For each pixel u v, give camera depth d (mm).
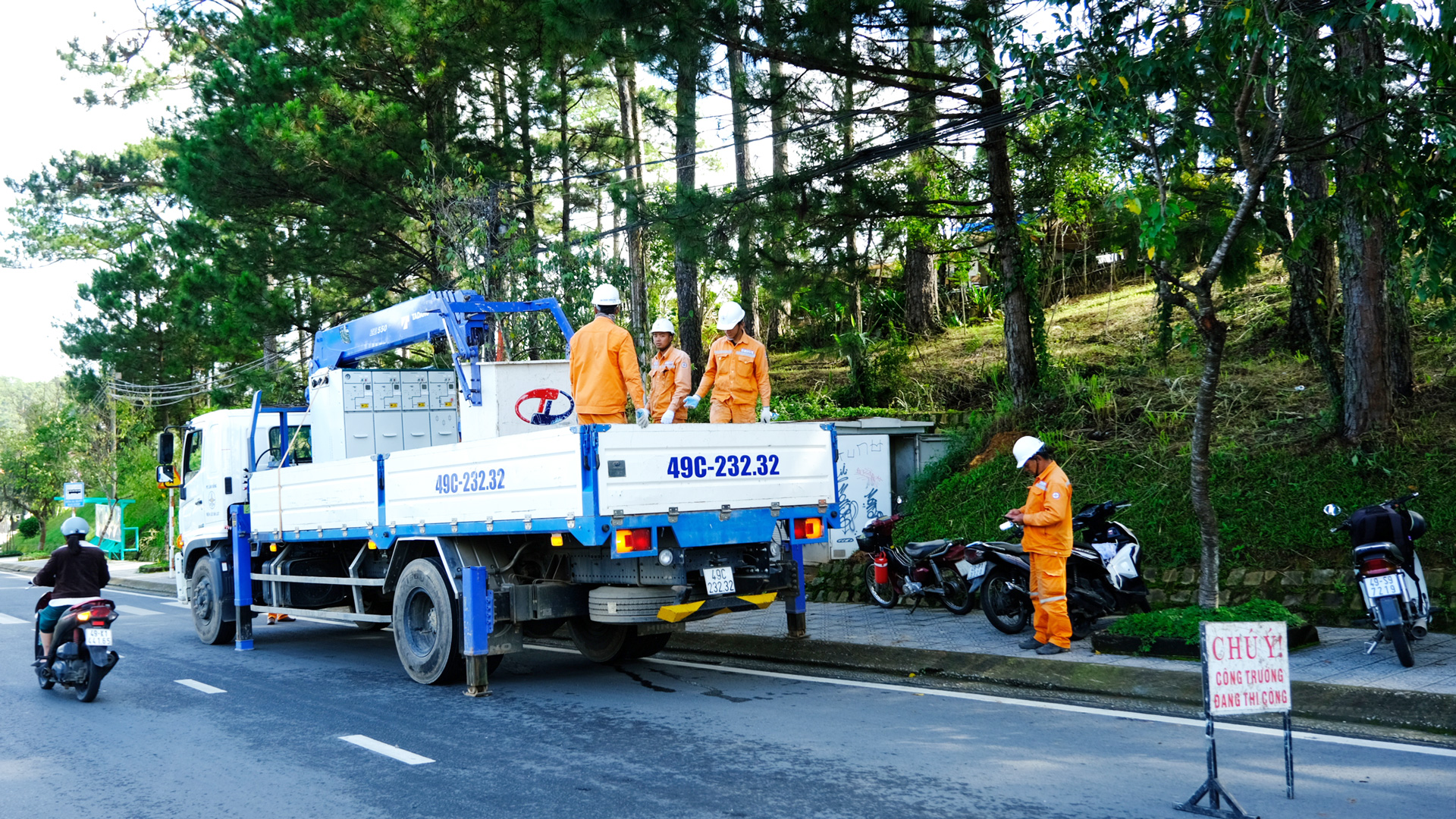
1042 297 22531
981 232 17266
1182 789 5508
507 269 18172
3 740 7629
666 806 5430
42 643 9656
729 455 8391
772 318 26516
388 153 19578
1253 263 9281
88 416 40531
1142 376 15438
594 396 9297
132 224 42219
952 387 18828
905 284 23344
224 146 20078
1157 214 8102
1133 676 8125
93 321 37625
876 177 13773
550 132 24938
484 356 11352
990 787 5621
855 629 11031
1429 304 14289
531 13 19500
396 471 9594
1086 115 8945
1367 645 8523
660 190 15094
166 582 24141
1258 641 5305
